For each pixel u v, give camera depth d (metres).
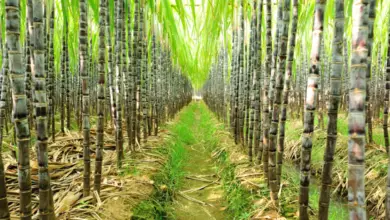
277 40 2.85
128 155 3.74
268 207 2.55
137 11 3.86
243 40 4.14
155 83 5.38
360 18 1.10
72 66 4.74
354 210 1.17
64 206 2.22
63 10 2.64
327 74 6.39
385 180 2.93
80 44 2.25
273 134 2.49
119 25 3.48
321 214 1.75
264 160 2.99
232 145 4.74
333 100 1.62
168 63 7.91
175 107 9.80
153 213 2.49
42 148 1.58
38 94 1.54
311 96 1.80
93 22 4.63
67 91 4.75
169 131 6.04
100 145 2.44
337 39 1.56
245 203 2.77
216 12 3.55
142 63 4.68
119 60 3.39
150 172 3.27
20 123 1.40
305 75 5.86
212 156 4.89
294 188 2.88
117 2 3.49
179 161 4.34
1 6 2.53
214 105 10.10
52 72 3.80
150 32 4.85
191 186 3.67
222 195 3.34
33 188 2.45
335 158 3.79
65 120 5.51
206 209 3.03
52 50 3.77
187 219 2.82
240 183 3.19
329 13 2.67
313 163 4.10
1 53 3.01
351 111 1.15
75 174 2.93
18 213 2.07
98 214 2.19
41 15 1.52
